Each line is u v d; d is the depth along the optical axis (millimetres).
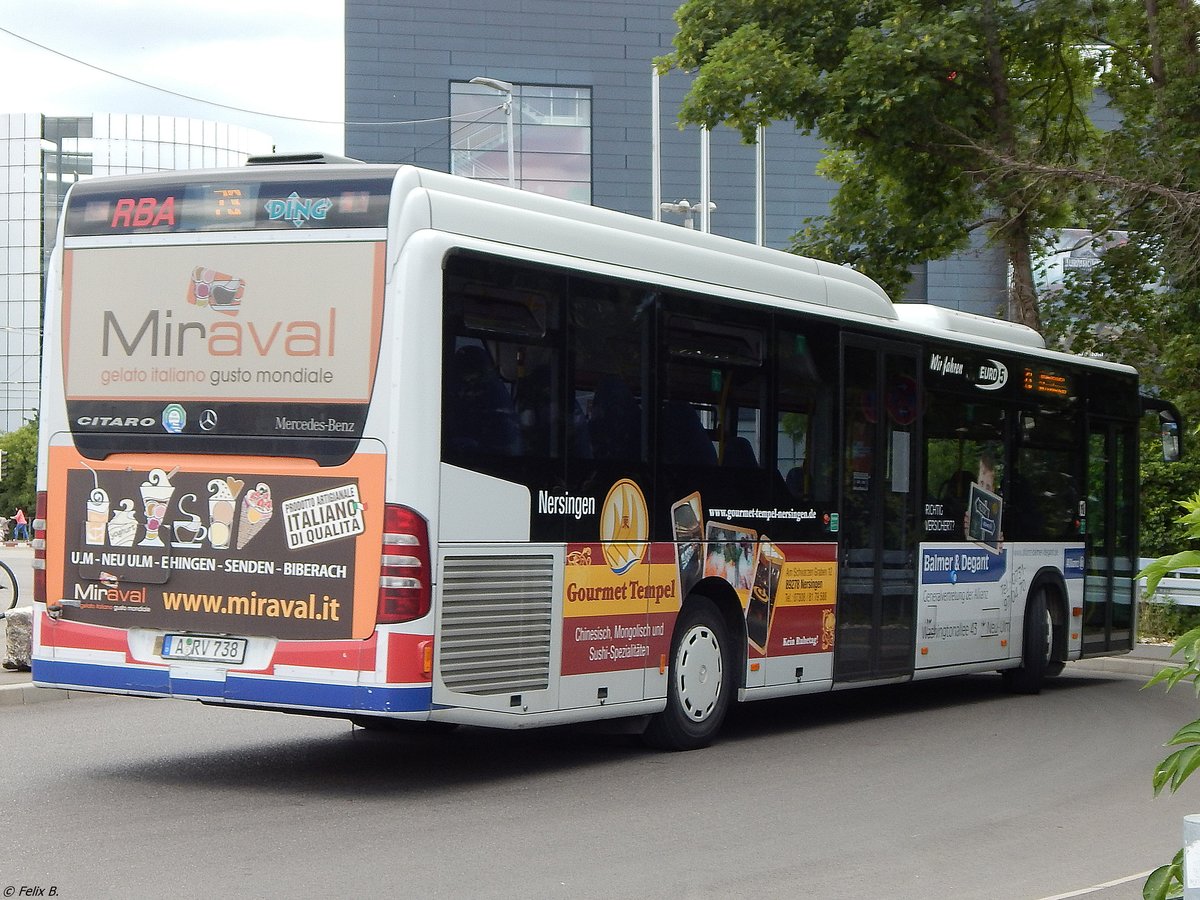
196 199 9203
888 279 25391
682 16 24547
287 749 10750
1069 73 25031
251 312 9008
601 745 11281
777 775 10148
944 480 14039
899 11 22359
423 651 8594
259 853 7273
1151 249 21984
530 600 9344
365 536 8625
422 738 11539
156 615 9109
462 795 9055
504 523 9172
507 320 9266
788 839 8039
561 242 9922
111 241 9391
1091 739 12477
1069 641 16188
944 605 14000
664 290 10602
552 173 68312
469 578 8922
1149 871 7516
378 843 7586
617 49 68750
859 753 11328
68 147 132875
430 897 6504
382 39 66875
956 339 14289
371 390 8695
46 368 9547
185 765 9906
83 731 11398
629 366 10250
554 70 68312
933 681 17094
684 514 10719
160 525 9133
